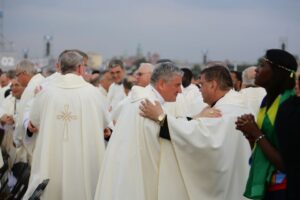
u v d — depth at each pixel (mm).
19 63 8227
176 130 5426
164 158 5543
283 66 4551
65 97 6688
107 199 5578
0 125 8281
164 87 5727
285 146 4094
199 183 5504
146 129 5527
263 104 4715
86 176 6645
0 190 7258
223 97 5625
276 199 4527
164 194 5531
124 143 5617
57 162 6633
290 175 4074
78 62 6875
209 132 5379
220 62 7402
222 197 5516
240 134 5531
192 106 7152
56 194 6645
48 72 15977
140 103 5668
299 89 4172
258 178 4586
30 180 6660
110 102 11094
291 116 4090
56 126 6652
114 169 5621
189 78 9211
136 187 5523
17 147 7953
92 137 6703
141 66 7738
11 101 8844
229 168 5465
